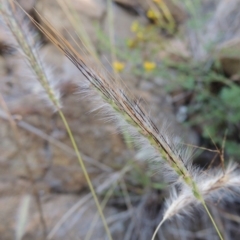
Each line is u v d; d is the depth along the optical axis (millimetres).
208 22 413
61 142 306
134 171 311
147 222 308
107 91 162
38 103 303
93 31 385
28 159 296
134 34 428
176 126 336
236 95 294
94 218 300
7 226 276
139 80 366
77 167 309
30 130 292
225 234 301
